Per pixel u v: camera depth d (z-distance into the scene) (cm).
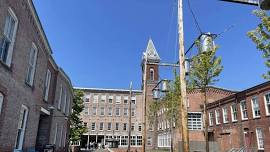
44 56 1547
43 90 1579
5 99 966
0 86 908
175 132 3922
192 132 3909
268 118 2428
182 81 822
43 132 1756
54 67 1873
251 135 2684
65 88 2316
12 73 1019
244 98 2858
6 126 1002
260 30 930
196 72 1653
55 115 1930
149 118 4247
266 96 2498
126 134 6581
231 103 3127
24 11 1102
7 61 991
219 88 4122
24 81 1189
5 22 936
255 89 2656
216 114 3509
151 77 6438
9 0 931
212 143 2744
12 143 1088
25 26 1136
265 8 379
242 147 2758
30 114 1331
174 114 2806
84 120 6550
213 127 3556
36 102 1437
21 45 1107
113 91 6825
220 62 1666
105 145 6406
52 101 1850
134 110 6756
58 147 2122
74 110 3631
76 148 3709
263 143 2475
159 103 3531
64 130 2419
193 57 1625
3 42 955
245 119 2808
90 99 6719
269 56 928
